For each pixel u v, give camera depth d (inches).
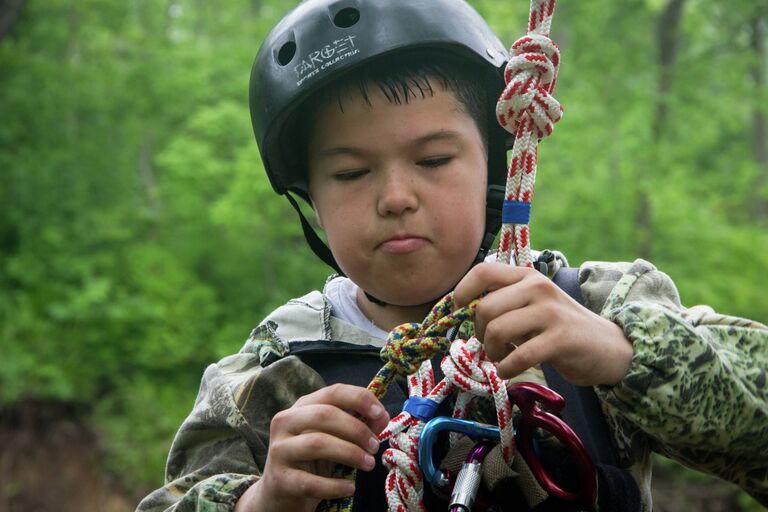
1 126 420.5
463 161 54.3
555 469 51.8
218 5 476.4
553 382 55.5
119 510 338.0
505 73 49.4
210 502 53.4
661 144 378.0
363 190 54.2
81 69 437.7
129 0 444.5
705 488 319.6
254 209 393.7
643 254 370.3
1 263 403.5
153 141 462.3
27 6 437.7
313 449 47.5
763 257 381.4
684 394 47.8
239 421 59.0
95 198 437.1
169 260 417.1
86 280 398.0
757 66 420.2
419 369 52.4
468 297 46.9
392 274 54.0
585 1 406.6
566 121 372.5
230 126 389.7
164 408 377.7
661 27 424.2
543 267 59.1
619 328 48.8
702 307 56.6
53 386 363.9
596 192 366.3
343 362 59.7
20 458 340.2
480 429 50.1
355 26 54.9
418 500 49.9
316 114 55.9
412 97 53.7
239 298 430.9
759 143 529.7
